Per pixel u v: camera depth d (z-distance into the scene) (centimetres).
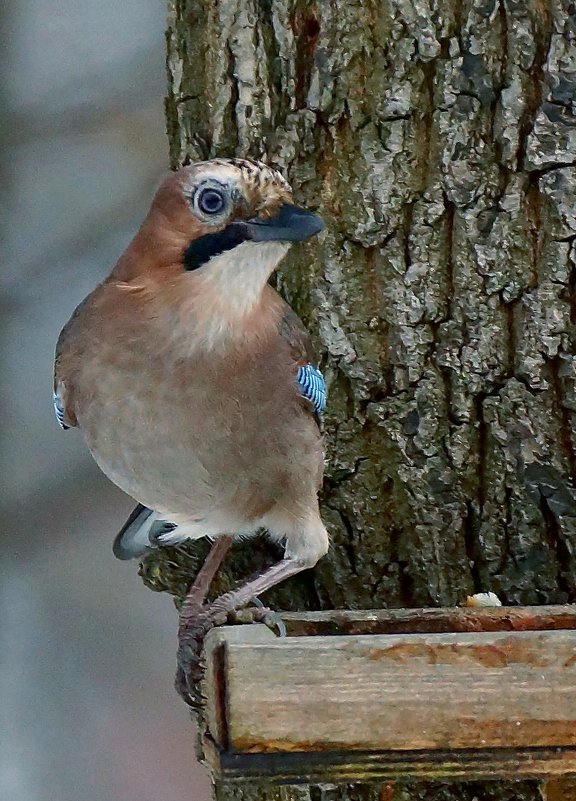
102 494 1147
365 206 636
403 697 469
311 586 664
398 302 637
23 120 1141
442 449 637
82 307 629
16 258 1140
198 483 616
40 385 1138
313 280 648
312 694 468
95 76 1145
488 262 627
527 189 624
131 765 1070
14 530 1134
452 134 624
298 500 629
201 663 628
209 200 583
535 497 630
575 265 622
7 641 1118
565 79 612
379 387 643
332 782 475
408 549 642
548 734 470
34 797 1053
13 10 1138
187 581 707
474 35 619
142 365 591
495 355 630
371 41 630
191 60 664
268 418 611
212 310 589
